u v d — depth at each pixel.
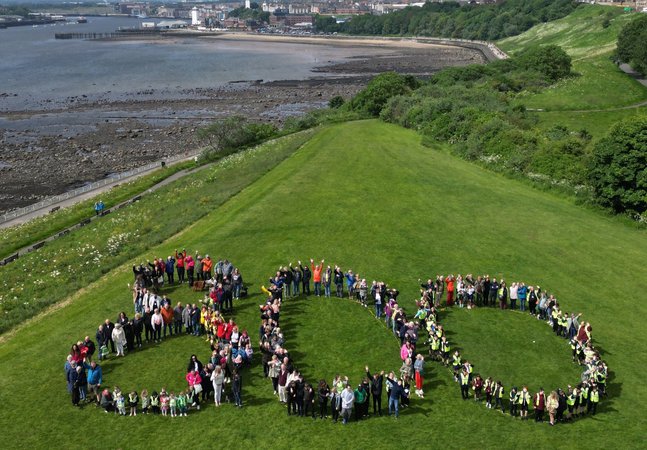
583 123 129.88
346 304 49.78
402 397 37.31
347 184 81.38
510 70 189.50
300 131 139.50
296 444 34.22
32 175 130.12
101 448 34.12
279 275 49.47
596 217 73.69
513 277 55.25
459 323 47.44
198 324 44.97
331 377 39.97
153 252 63.97
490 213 71.69
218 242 63.06
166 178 113.44
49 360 43.16
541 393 36.41
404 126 125.38
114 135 166.62
